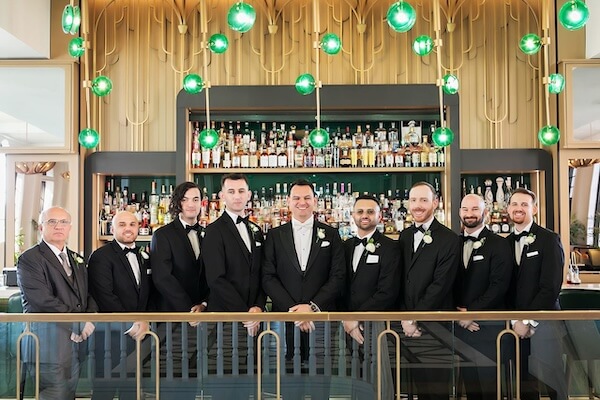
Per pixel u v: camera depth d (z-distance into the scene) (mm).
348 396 3512
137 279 4266
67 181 6574
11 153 6566
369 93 6395
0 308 5426
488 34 6852
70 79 6535
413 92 6391
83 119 6680
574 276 6195
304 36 6809
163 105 6848
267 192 6855
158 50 6871
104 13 6859
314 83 5180
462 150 6500
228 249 4199
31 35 6160
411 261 4188
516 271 4320
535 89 6797
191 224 4477
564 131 6477
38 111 6555
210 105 6398
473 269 4227
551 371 3537
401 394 3504
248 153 6566
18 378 3549
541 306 4141
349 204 6656
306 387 3514
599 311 3533
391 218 6633
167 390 3529
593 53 6426
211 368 3523
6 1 5598
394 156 6570
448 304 4270
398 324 3529
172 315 3531
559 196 6508
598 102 6500
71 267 4055
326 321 3529
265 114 6504
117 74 6867
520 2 6828
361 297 4184
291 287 4168
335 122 6812
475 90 6832
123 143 6844
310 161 6547
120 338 3547
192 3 6840
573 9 3855
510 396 3510
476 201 4316
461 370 3514
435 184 6785
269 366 3521
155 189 6801
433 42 5043
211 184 6797
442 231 4188
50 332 3559
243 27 3986
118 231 4246
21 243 6586
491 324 3533
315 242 4215
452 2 6723
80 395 3537
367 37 6809
